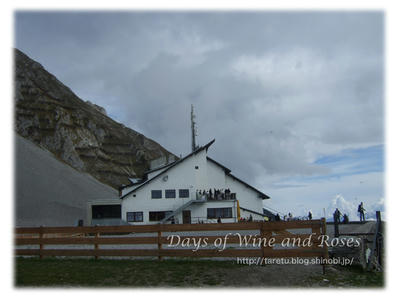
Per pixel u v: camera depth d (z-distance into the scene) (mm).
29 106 147625
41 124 145500
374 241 12531
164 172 49156
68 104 170000
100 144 166250
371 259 11898
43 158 110812
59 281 10656
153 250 13242
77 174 119188
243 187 52844
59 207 85062
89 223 49125
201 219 47875
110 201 49812
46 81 196500
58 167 111562
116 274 11391
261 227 12422
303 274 11312
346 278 10953
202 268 11977
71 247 18094
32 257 14367
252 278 10906
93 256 14305
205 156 50594
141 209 48062
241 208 51844
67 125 150875
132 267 12219
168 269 11914
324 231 11805
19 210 75688
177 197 48781
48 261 13508
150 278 10945
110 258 13922
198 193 49094
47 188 91562
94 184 119625
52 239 14258
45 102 153250
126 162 171125
